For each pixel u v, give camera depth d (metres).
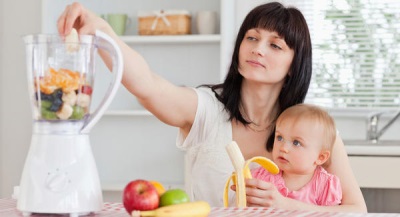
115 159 4.15
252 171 2.11
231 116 2.13
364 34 4.14
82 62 1.39
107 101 1.42
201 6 4.05
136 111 3.86
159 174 4.12
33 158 1.40
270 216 1.41
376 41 4.14
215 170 2.11
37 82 1.38
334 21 4.17
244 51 2.09
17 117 4.22
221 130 2.13
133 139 4.13
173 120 2.05
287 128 2.06
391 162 3.32
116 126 4.14
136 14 4.12
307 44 2.13
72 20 1.61
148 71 1.85
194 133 2.12
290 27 2.08
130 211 1.32
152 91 1.90
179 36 3.78
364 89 4.14
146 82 1.86
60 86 1.38
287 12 2.10
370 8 4.14
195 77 4.04
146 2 4.11
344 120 4.10
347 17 4.16
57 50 1.37
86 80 1.40
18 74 4.21
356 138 4.08
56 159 1.39
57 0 3.85
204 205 1.33
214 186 2.11
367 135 3.95
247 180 1.80
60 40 1.37
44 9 3.73
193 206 1.31
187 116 2.07
